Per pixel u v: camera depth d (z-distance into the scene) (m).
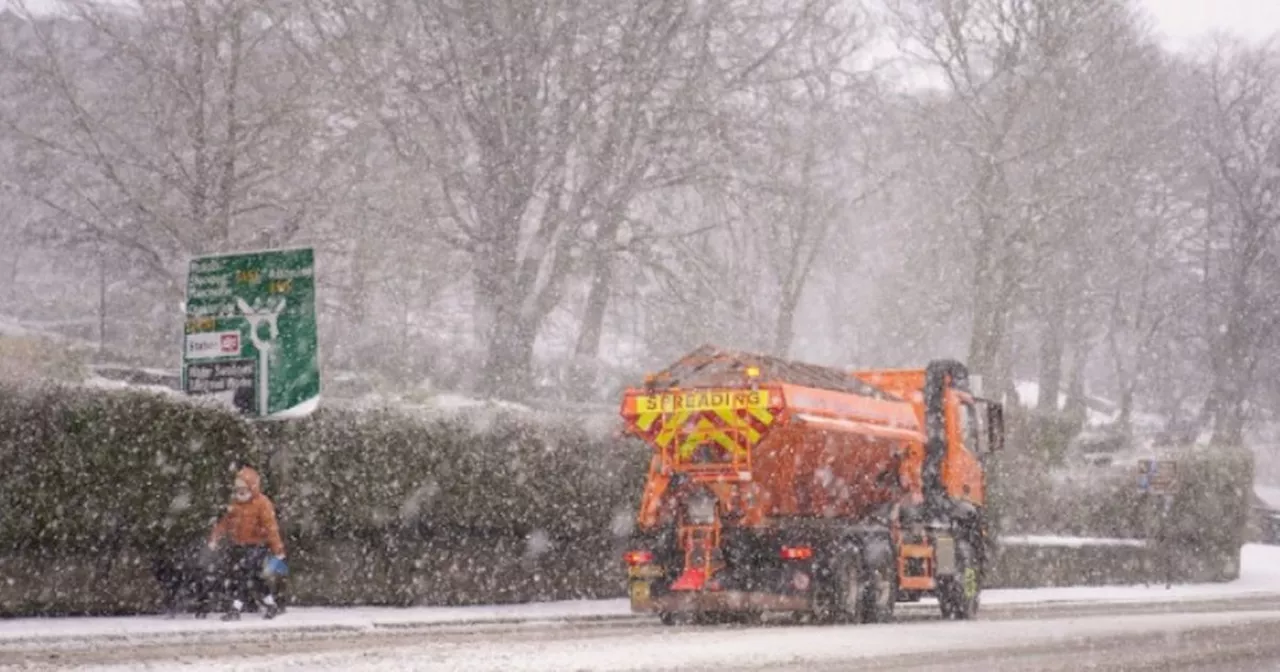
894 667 21.28
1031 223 84.88
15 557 30.16
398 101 66.00
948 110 86.19
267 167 63.06
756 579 36.31
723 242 92.12
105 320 81.81
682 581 36.34
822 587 36.34
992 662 22.88
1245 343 115.69
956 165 89.56
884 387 44.59
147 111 62.69
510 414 40.19
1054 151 84.75
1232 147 112.12
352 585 36.56
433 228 67.81
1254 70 112.38
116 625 28.77
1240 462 77.50
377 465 36.69
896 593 40.12
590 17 67.12
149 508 31.75
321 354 67.81
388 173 68.25
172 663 20.78
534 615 36.22
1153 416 149.25
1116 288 113.12
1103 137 87.31
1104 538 70.44
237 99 62.38
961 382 45.19
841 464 39.22
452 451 38.34
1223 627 34.88
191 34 60.81
